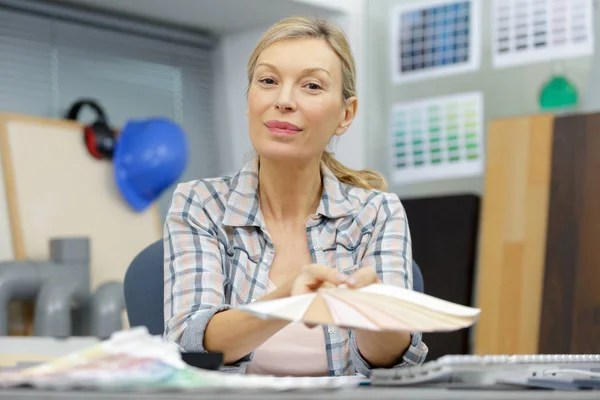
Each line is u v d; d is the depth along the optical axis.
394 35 4.80
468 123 4.56
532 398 0.87
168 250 1.75
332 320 0.99
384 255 1.79
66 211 4.16
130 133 4.30
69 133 4.25
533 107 4.38
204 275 1.69
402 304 1.08
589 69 4.23
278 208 1.81
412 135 4.73
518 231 4.24
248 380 0.95
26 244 4.00
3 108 4.34
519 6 4.43
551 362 1.16
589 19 4.24
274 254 1.79
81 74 4.65
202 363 1.08
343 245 1.81
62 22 4.59
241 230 1.78
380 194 1.89
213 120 5.24
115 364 0.91
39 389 0.90
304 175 1.78
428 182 4.67
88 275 3.96
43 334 3.63
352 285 1.19
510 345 4.16
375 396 0.85
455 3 4.62
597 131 4.14
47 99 4.50
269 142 1.65
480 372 1.07
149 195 4.36
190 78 5.14
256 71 1.65
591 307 4.00
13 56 4.40
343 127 1.78
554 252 4.13
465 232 4.38
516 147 4.31
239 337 1.43
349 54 1.71
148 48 4.95
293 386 0.97
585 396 0.90
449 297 4.35
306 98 1.63
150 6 4.64
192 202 1.79
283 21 1.66
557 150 4.21
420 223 4.48
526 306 4.15
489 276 4.27
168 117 5.03
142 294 1.98
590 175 4.11
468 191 4.54
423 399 0.84
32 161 4.10
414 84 4.73
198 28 5.11
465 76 4.58
